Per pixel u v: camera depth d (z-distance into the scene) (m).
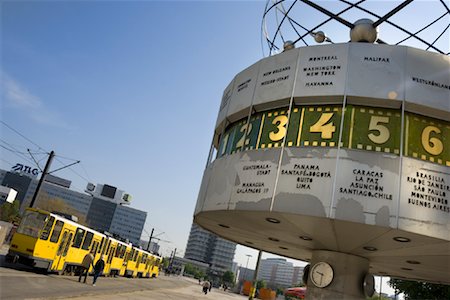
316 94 11.34
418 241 10.02
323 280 13.51
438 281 17.95
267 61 13.14
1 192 79.88
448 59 11.17
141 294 22.69
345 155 10.32
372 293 13.55
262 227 12.91
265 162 11.30
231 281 130.62
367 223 9.50
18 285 14.68
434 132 10.58
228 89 15.06
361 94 10.89
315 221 10.40
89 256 22.22
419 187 9.80
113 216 149.50
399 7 12.12
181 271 116.25
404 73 10.95
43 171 28.45
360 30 13.09
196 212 13.52
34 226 20.17
